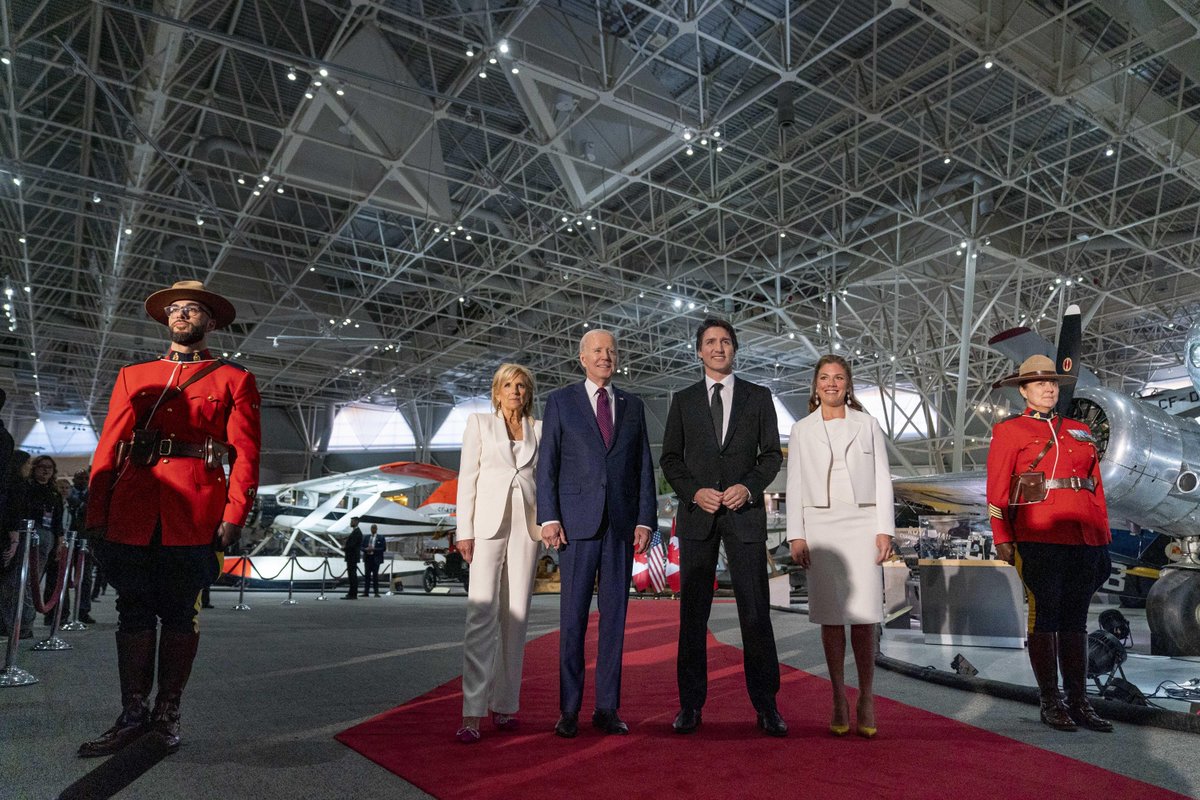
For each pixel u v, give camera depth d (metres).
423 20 10.80
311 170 14.78
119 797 1.96
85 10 11.38
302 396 33.31
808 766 2.34
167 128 14.64
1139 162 16.44
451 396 34.78
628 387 31.98
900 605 8.16
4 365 29.45
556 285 20.92
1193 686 3.95
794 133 15.34
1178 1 10.33
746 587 2.96
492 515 2.95
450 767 2.28
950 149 13.60
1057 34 12.02
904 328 25.05
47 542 5.99
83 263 21.58
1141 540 9.04
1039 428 3.32
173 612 2.57
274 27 12.41
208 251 20.38
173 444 2.62
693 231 19.78
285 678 4.00
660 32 12.55
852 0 11.79
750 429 3.16
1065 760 2.44
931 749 2.58
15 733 2.65
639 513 3.08
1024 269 18.30
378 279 20.73
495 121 15.02
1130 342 25.78
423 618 8.60
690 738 2.75
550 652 5.52
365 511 17.94
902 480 7.41
